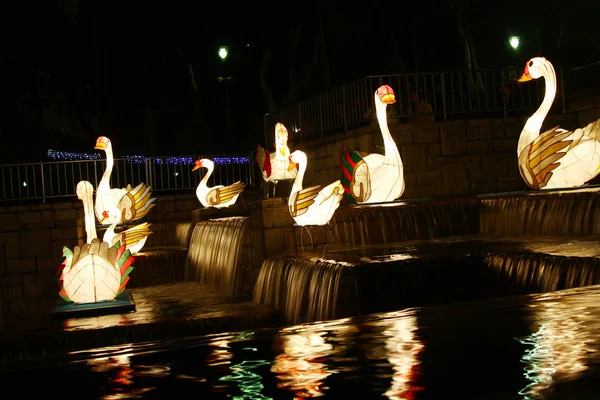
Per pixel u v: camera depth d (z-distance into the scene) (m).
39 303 17.25
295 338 5.37
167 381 4.55
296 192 10.79
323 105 18.06
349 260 9.50
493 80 15.62
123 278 12.29
